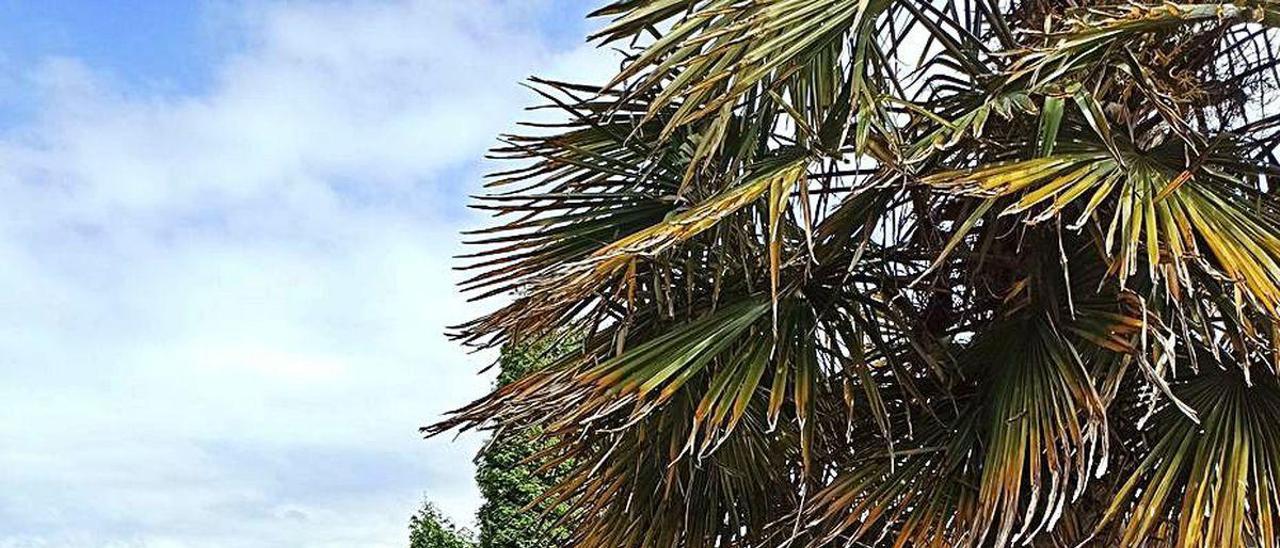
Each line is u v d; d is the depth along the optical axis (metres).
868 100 3.14
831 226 3.32
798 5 3.15
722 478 3.73
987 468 3.03
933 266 2.89
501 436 3.36
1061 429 2.90
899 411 3.54
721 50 3.12
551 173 3.75
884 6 3.28
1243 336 2.71
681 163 3.68
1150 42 3.33
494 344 3.67
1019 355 3.22
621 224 3.72
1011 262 3.46
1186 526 2.85
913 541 3.10
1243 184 3.11
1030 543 3.18
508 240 3.67
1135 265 2.71
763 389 3.68
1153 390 2.76
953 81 3.62
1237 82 3.76
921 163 3.23
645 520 3.72
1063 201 2.75
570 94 3.71
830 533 3.23
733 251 3.63
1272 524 2.85
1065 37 3.14
